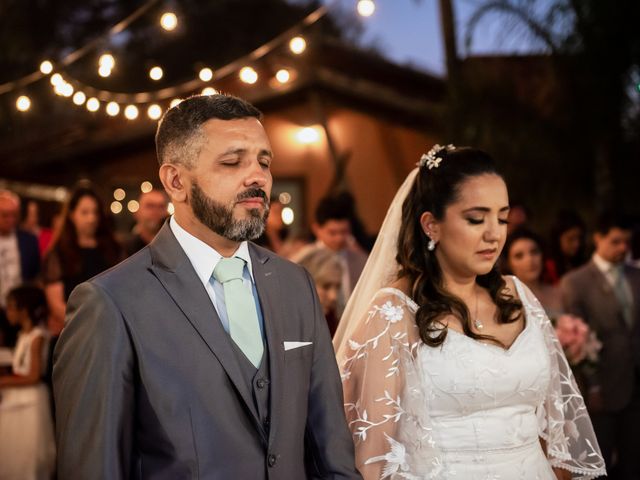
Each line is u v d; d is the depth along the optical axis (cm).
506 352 288
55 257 562
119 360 225
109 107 562
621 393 530
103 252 571
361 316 302
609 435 531
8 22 1623
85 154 1140
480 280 309
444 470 278
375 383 285
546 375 296
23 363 559
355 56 1162
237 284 249
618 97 829
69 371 227
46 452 559
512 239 526
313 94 1086
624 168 847
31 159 1151
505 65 894
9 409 546
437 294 294
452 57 970
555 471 318
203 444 227
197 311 236
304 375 252
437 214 292
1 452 542
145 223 597
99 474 217
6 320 610
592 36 816
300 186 1130
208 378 231
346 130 1129
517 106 873
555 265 633
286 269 264
